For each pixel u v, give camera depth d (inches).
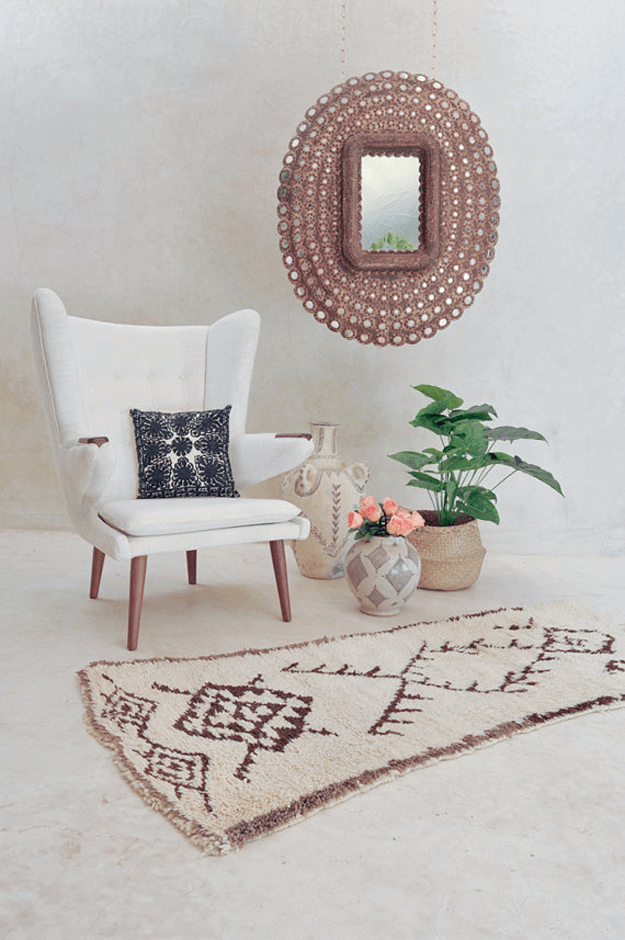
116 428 107.3
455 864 51.8
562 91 130.0
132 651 88.6
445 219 132.2
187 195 137.3
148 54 135.2
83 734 69.0
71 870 50.7
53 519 146.2
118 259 140.0
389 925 46.1
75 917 46.4
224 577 119.7
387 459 139.3
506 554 137.8
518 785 61.5
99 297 141.3
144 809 57.7
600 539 137.6
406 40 130.9
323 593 112.2
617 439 135.6
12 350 143.3
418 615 102.8
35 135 138.5
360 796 59.9
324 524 116.0
